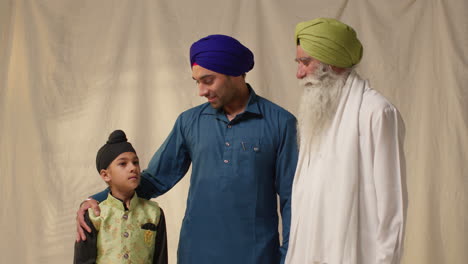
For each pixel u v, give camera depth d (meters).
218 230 2.13
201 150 2.19
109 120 3.27
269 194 2.17
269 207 2.17
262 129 2.16
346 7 3.12
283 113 2.20
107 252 2.10
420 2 3.07
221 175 2.14
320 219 1.93
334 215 1.91
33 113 3.32
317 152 2.02
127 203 2.17
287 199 2.17
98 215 2.11
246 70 2.18
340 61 1.99
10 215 3.32
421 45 3.07
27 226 3.30
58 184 3.29
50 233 3.28
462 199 3.00
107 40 3.30
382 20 3.10
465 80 3.02
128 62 3.28
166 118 3.23
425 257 3.04
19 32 3.37
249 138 2.15
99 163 2.19
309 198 2.00
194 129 2.24
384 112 1.89
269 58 3.17
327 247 1.91
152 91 3.26
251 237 2.11
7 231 3.31
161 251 2.21
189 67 3.23
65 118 3.30
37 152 3.31
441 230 3.03
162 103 3.24
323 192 1.94
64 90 3.32
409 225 3.07
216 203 2.13
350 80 2.03
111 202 2.15
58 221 3.28
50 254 3.28
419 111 3.06
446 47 3.04
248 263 2.10
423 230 3.05
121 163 2.14
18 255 3.30
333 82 2.02
